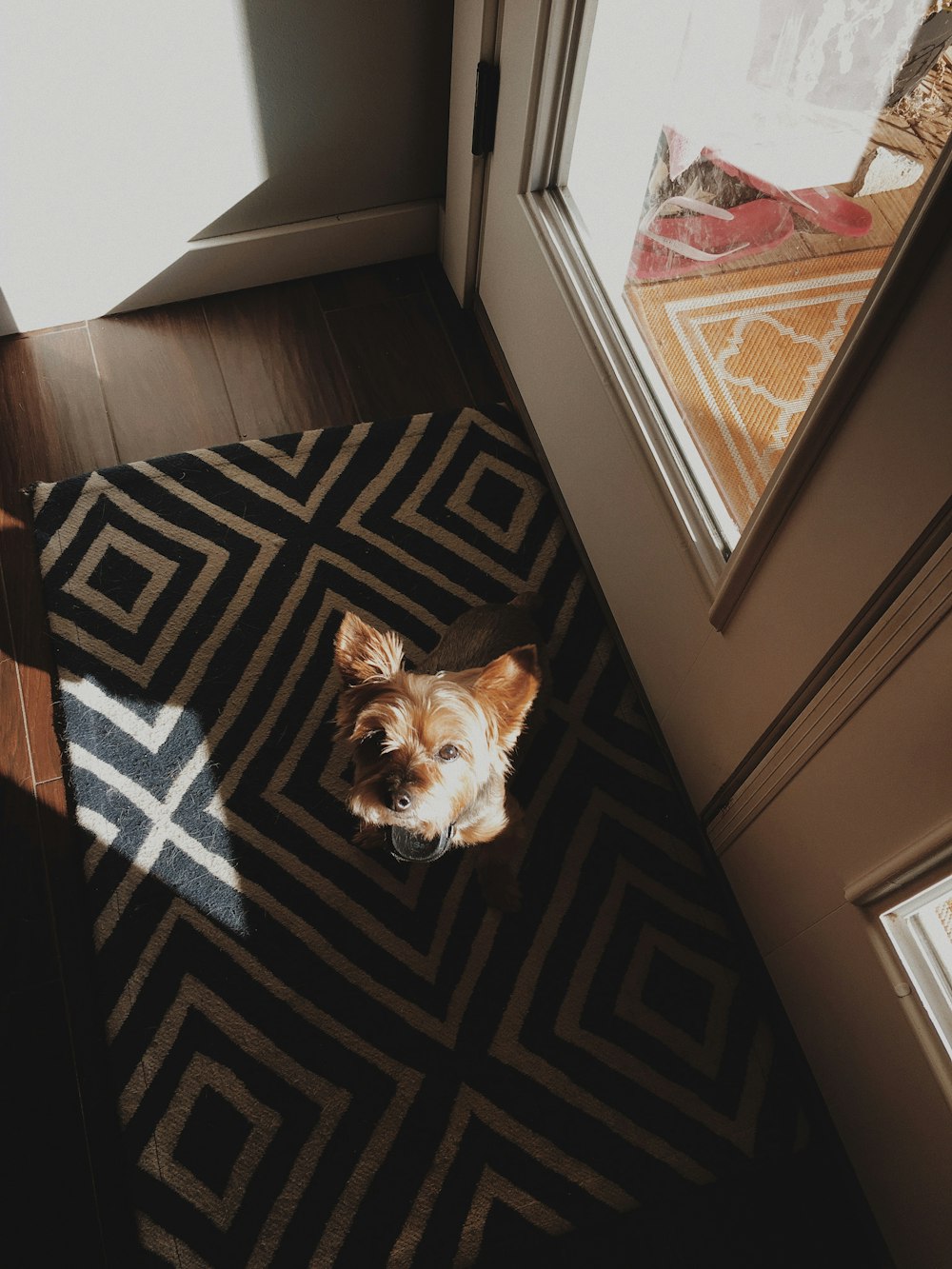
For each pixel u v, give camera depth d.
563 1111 0.83
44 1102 0.82
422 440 1.14
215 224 1.17
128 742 0.97
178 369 1.19
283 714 0.99
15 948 0.88
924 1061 0.64
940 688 0.54
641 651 0.96
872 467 0.55
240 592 1.05
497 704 0.74
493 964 0.88
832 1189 0.81
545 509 1.10
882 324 0.50
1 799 0.95
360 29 1.02
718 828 0.88
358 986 0.87
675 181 0.94
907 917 0.65
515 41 0.89
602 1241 0.78
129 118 1.03
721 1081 0.84
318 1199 0.79
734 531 0.82
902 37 0.71
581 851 0.93
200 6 0.95
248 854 0.92
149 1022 0.85
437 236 1.27
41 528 1.08
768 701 0.73
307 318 1.24
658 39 0.88
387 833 0.90
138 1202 0.79
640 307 0.95
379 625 1.04
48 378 1.18
